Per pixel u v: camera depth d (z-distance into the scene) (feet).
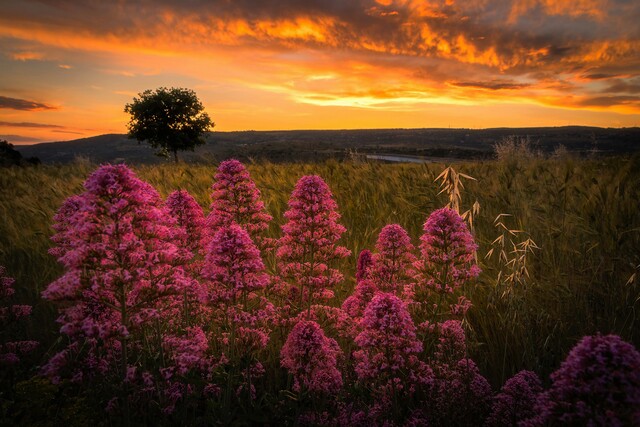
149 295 10.85
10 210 29.66
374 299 11.30
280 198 30.45
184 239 15.74
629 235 18.35
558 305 15.37
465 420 10.94
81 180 37.60
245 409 11.57
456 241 13.32
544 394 7.66
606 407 6.92
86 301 10.20
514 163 39.73
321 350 11.37
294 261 17.25
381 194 31.48
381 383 11.81
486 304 16.05
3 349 14.10
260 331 13.06
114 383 11.39
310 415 11.20
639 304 14.99
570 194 23.89
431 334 13.20
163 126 196.95
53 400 10.84
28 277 21.39
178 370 10.95
